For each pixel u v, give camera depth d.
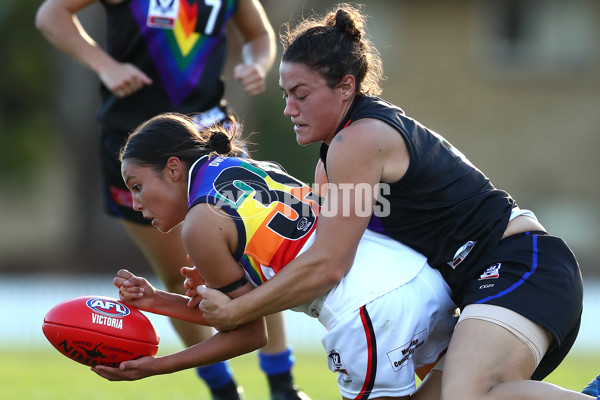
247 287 12.44
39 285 61.28
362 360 12.35
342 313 12.33
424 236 12.84
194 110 17.27
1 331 46.62
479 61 82.88
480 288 12.44
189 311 13.46
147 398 19.66
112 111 17.20
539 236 12.78
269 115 68.69
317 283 12.08
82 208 74.19
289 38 12.92
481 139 83.56
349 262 12.30
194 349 12.76
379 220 12.87
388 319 12.30
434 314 12.77
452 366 11.90
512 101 83.38
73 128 73.06
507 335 11.96
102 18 63.59
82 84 71.94
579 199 83.69
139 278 13.28
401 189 12.55
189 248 12.28
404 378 12.57
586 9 82.25
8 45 78.38
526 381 11.66
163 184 12.77
